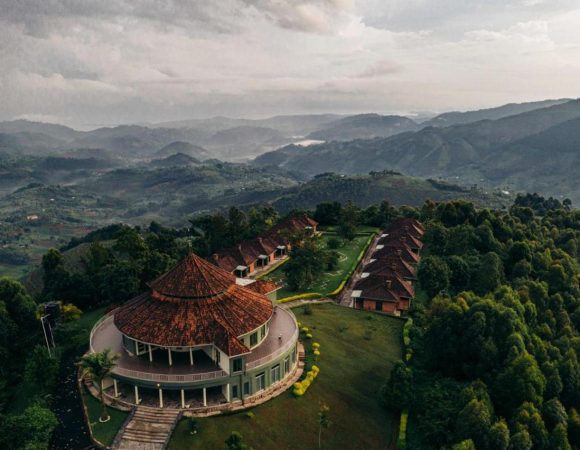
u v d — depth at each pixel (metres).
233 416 54.50
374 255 117.69
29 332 77.06
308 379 62.25
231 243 131.88
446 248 115.38
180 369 56.69
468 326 63.94
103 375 53.25
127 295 88.25
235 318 60.41
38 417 50.47
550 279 93.19
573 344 70.25
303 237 113.69
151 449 49.19
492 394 56.62
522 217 150.00
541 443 50.00
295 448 51.78
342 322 84.69
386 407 59.81
